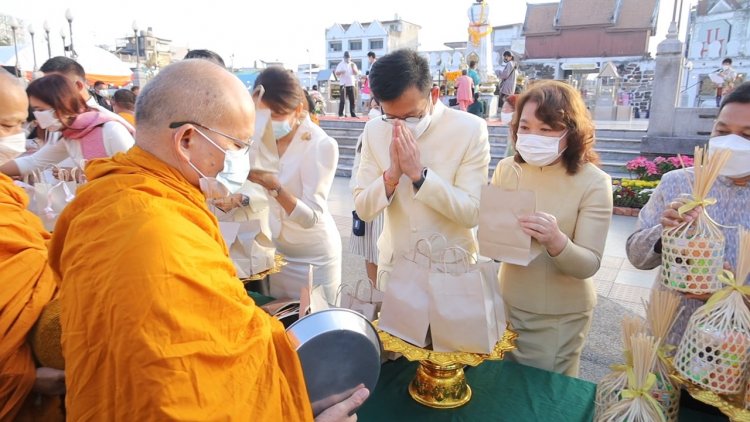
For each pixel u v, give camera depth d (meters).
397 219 2.06
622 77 31.17
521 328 1.93
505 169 2.04
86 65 16.64
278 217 2.52
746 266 1.20
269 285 2.69
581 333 1.94
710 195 1.62
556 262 1.69
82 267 0.93
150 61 35.78
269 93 2.22
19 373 1.33
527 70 44.84
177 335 0.85
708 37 27.67
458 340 1.39
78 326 0.92
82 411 0.90
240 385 0.92
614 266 4.83
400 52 1.82
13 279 1.32
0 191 1.47
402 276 1.49
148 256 0.87
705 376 1.21
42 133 3.44
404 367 1.73
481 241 1.61
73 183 2.46
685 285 1.34
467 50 17.17
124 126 2.71
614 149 9.77
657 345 1.20
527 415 1.45
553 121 1.72
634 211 6.82
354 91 15.86
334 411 1.16
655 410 1.19
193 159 1.06
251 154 1.95
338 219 6.66
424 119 1.91
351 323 1.19
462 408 1.49
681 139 8.73
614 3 43.31
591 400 1.51
